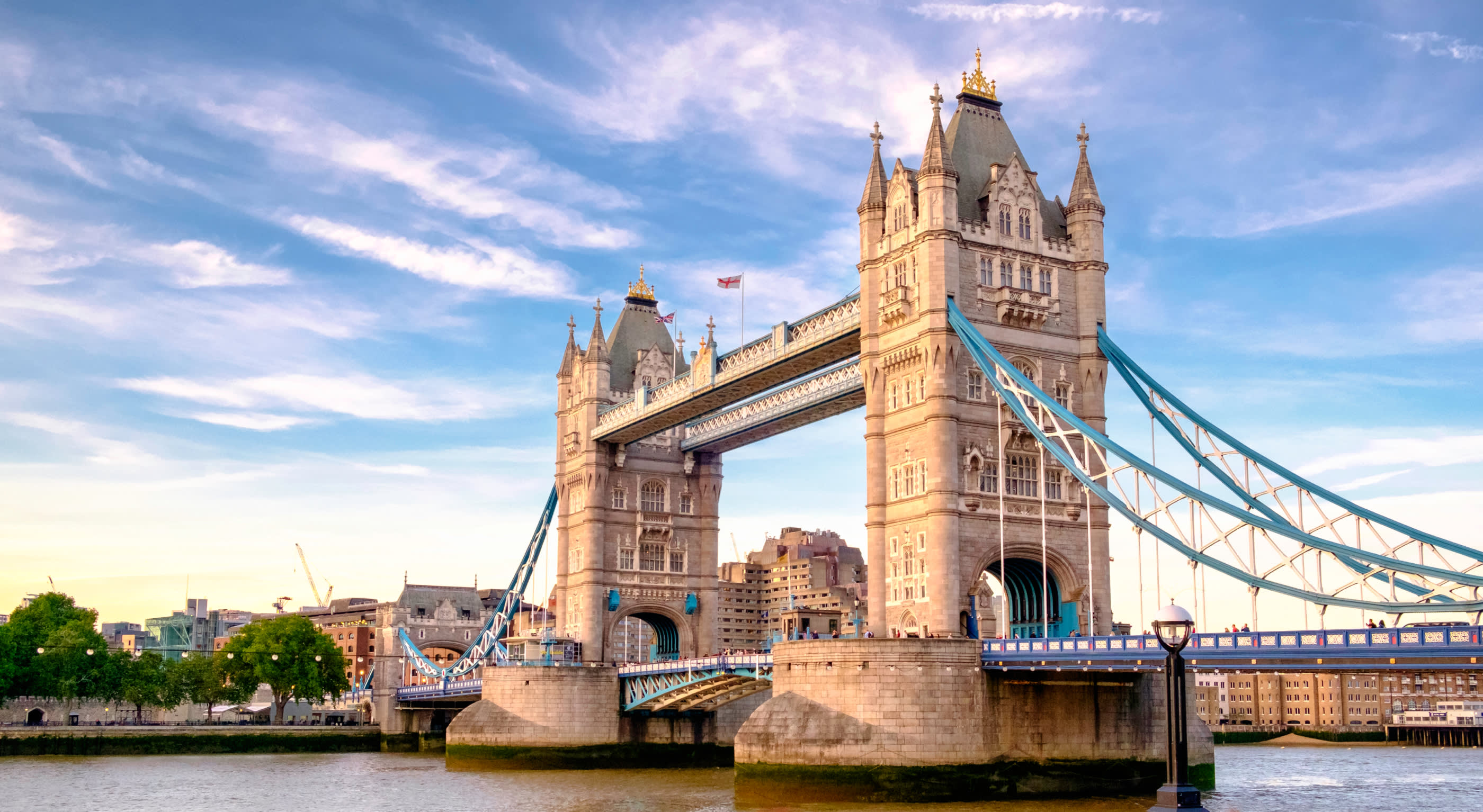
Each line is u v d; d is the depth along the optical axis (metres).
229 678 180.50
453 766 122.31
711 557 139.88
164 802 93.00
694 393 115.75
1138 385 90.19
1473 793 98.75
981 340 87.00
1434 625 58.44
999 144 97.12
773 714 82.88
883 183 96.44
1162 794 43.06
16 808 89.44
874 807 77.25
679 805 85.94
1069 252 94.94
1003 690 82.00
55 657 161.00
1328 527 74.56
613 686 123.62
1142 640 70.81
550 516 145.25
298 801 92.62
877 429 93.00
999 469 86.06
